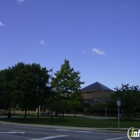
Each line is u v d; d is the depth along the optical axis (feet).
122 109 146.82
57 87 141.59
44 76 137.80
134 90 145.59
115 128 85.76
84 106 284.82
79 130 81.15
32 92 129.29
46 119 140.26
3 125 102.73
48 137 57.52
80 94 149.38
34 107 131.95
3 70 149.48
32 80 128.47
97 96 302.86
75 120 131.64
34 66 136.67
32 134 64.03
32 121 127.24
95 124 105.60
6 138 55.01
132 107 144.05
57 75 145.28
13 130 76.54
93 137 58.85
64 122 117.80
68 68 147.02
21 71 133.59
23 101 126.31
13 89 129.70
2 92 144.15
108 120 136.87
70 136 60.08
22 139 53.47
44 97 136.26
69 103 138.72
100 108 247.09
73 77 145.89
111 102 145.48
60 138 55.67
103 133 71.36
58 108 127.44
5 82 136.98
